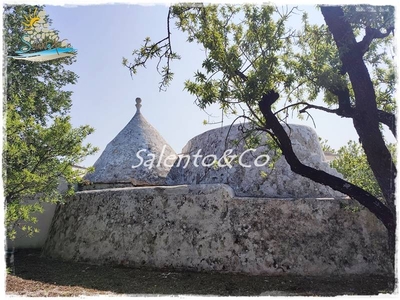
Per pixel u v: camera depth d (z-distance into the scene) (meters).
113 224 7.35
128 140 10.18
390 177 4.99
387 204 5.05
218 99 5.12
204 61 5.00
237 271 6.12
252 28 5.26
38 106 9.76
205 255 6.38
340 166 9.23
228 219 6.56
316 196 7.37
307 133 8.94
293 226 6.42
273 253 6.20
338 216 6.50
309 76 5.51
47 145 6.05
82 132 6.45
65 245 7.98
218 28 5.44
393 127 5.27
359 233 6.37
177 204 6.98
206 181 8.66
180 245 6.60
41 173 6.16
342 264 6.11
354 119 5.31
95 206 7.88
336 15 5.35
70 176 6.64
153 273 6.27
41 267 7.00
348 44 5.25
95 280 5.91
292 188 7.51
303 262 6.11
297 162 5.45
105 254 7.17
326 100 6.49
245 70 5.32
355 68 5.24
